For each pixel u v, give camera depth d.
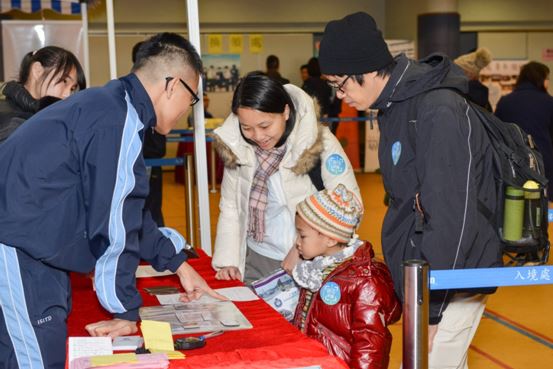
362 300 2.10
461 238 1.91
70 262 1.89
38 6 6.45
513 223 2.01
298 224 2.22
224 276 2.60
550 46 13.94
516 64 12.90
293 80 13.34
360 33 2.05
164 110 1.96
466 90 2.08
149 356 1.62
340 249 2.21
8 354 1.88
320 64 2.12
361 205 2.27
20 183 1.79
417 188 2.03
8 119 2.69
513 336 4.02
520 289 4.96
